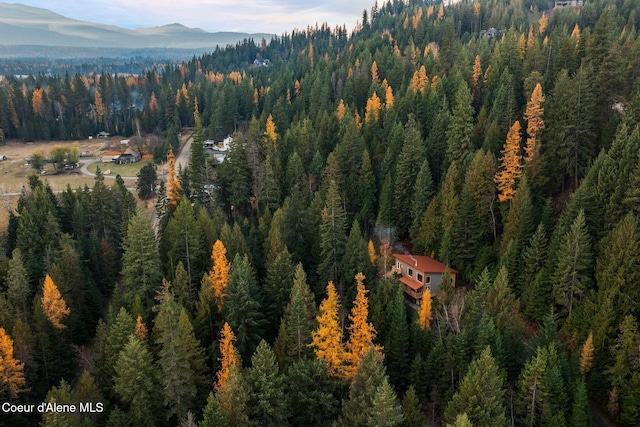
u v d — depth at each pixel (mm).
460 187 74000
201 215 76875
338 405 46375
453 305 57469
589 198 57812
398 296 53594
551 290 56344
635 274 48188
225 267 61219
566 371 44750
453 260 69438
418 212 75938
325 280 66500
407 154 79000
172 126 175500
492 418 37562
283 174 94812
